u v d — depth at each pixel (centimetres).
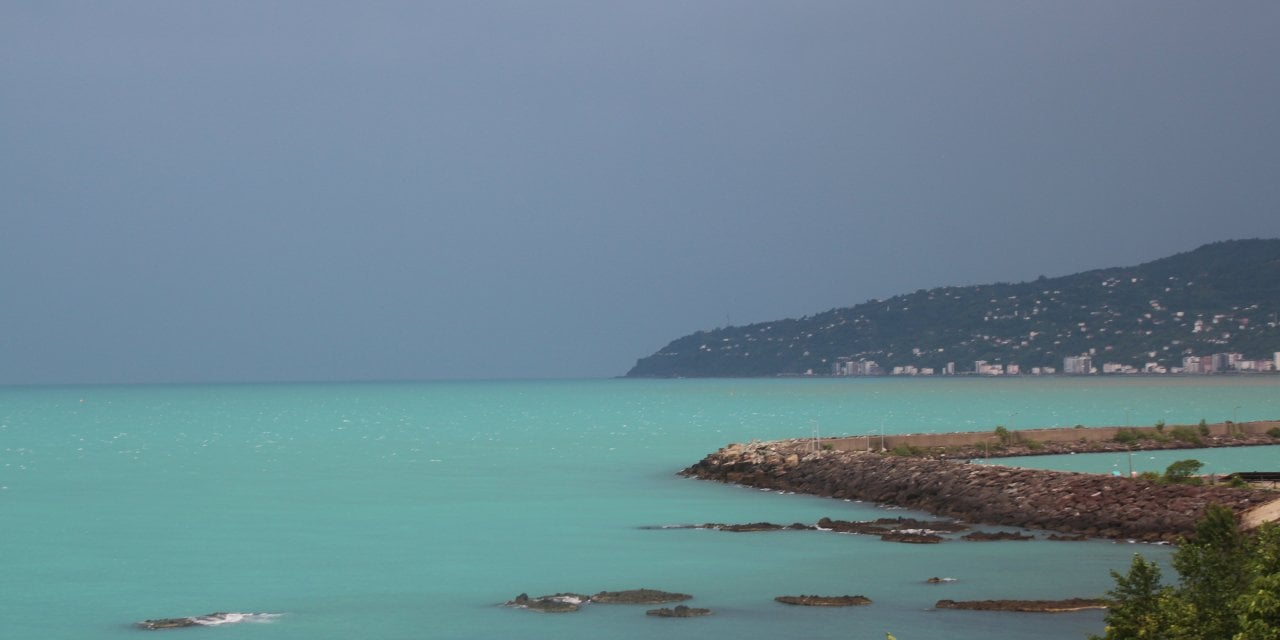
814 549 5578
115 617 4456
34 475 10394
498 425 18800
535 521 6881
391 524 6856
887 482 7550
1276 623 2539
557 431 16750
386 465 11150
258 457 12400
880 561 5216
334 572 5297
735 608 4353
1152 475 6550
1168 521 5631
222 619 4375
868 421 18288
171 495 8644
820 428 16600
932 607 4291
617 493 8331
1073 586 4606
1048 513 6131
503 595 4728
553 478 9588
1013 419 18300
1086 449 10369
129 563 5591
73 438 16250
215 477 10088
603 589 4794
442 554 5731
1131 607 2948
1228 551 2995
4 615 4494
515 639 3997
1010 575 4834
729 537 6022
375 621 4303
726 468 9269
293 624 4291
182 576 5241
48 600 4756
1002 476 6788
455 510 7500
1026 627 3962
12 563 5600
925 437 10319
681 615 4241
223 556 5762
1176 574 4738
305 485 9306
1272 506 5238
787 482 8531
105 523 7050
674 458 11656
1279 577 2564
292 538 6338
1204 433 11338
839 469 8188
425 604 4578
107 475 10375
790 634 3953
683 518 6906
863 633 3938
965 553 5372
